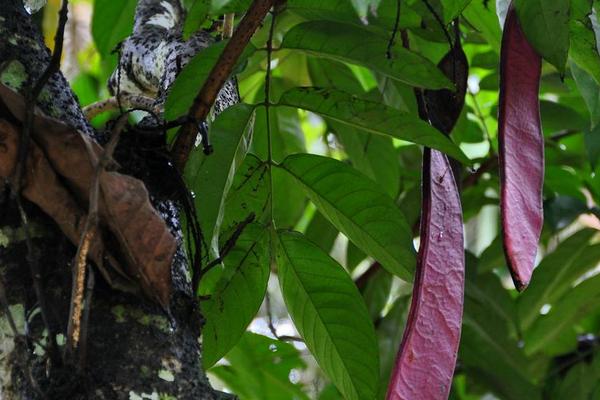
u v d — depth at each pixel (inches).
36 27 89.4
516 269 89.5
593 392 123.8
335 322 97.0
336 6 97.9
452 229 92.2
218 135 93.1
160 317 87.0
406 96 112.7
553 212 119.7
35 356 85.7
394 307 119.9
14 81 87.7
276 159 116.5
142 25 109.0
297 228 140.0
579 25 95.3
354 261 120.8
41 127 86.2
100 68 130.4
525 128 91.7
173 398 86.0
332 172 96.6
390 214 96.3
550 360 125.4
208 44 103.0
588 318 133.6
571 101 122.3
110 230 86.7
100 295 86.5
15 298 86.3
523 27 92.3
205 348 96.7
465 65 98.8
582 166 123.5
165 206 90.4
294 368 115.1
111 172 86.4
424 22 100.5
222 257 91.6
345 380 97.2
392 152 115.9
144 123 95.2
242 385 115.9
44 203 86.4
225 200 95.7
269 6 91.7
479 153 136.6
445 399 89.7
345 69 116.4
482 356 122.1
